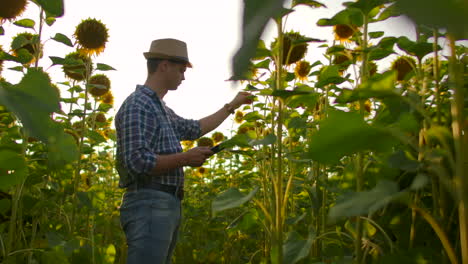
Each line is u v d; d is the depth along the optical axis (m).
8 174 0.54
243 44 0.15
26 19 2.47
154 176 2.48
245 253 4.35
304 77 2.85
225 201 1.31
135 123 2.45
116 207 5.15
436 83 1.25
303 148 1.99
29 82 0.31
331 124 0.37
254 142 1.49
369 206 0.53
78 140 3.41
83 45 3.36
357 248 1.39
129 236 2.44
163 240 2.41
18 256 2.51
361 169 1.47
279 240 1.44
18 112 0.28
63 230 3.35
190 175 6.19
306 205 3.49
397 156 1.01
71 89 3.52
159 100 2.73
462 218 0.58
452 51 0.58
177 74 2.94
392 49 1.57
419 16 0.11
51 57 2.56
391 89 0.52
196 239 5.02
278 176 1.53
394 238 1.65
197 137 3.23
